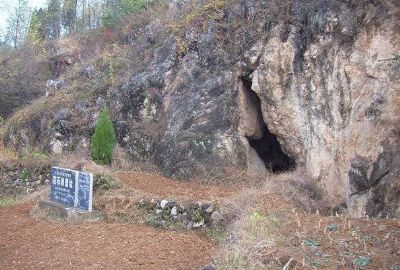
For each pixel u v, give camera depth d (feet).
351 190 28.32
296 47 36.47
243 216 22.93
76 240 23.22
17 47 93.15
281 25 37.81
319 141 34.22
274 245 16.56
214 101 40.70
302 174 34.71
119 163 42.78
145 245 22.29
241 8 42.32
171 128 42.22
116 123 47.19
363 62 32.45
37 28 100.63
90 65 60.49
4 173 44.88
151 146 43.39
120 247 21.89
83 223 27.02
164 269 18.84
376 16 32.68
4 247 22.58
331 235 17.54
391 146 26.27
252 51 39.42
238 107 39.91
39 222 27.81
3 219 29.14
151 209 27.91
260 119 41.01
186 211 26.78
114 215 27.94
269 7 39.63
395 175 25.03
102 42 73.51
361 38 33.01
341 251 15.92
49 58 80.89
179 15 52.13
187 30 46.65
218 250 20.03
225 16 44.01
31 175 42.57
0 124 65.82
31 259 20.43
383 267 14.43
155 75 47.14
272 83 37.35
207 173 37.76
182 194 31.12
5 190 43.52
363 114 30.71
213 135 39.34
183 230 26.04
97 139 43.16
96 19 97.71
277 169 41.52
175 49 46.50
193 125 40.57
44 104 58.49
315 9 35.96
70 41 82.53
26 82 74.13
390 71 30.07
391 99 28.50
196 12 47.62
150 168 41.47
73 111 53.31
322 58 34.88
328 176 33.04
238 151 38.81
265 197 27.40
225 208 26.03
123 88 49.57
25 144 56.03
